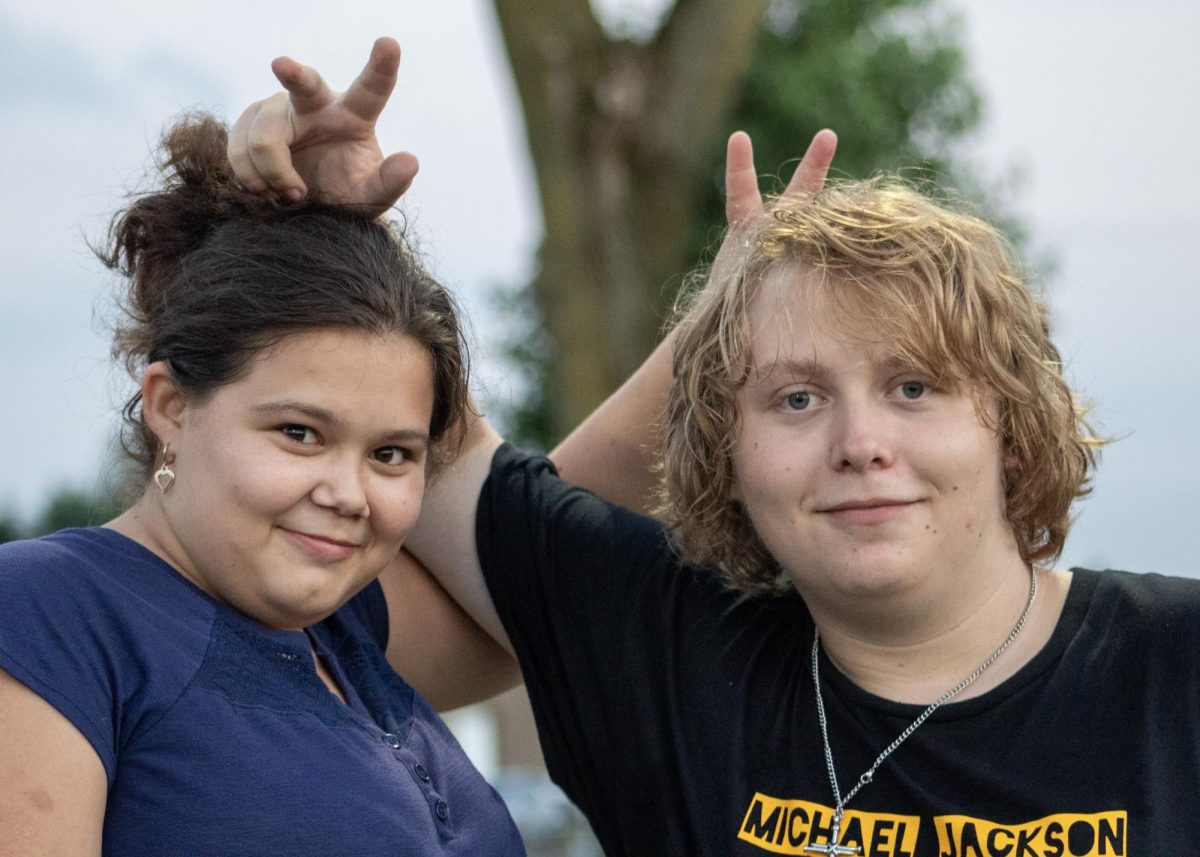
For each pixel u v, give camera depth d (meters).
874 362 1.96
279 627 1.98
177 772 1.79
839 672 2.08
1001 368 1.97
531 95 7.40
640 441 2.55
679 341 2.21
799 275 2.01
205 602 1.93
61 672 1.74
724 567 2.24
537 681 2.36
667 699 2.17
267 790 1.81
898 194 2.13
